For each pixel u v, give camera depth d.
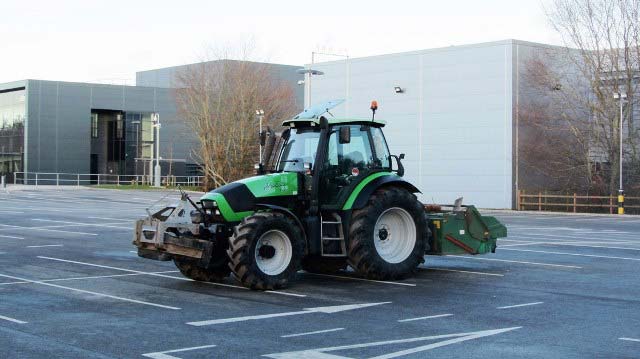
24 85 78.94
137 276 14.98
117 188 68.94
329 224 14.04
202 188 64.69
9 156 81.56
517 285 13.91
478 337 9.50
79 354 8.59
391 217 14.60
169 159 79.50
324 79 56.34
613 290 13.35
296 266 13.38
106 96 82.56
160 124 80.12
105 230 25.80
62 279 14.53
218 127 63.09
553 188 48.78
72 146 80.88
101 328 10.00
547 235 25.78
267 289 13.13
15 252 19.16
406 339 9.37
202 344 9.08
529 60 47.91
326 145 14.15
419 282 14.23
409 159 51.97
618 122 46.56
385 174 14.73
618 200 44.19
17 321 10.46
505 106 47.66
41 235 23.86
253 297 12.47
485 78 48.50
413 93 51.72
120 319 10.61
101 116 83.75
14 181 80.25
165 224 13.20
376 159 14.77
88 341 9.23
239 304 11.82
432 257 18.44
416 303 11.95
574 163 48.06
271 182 13.77
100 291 13.09
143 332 9.75
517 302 12.09
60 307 11.55
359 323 10.37
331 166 14.20
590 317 10.85
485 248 15.92
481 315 10.97
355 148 14.58
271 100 64.94
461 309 11.45
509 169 47.56
